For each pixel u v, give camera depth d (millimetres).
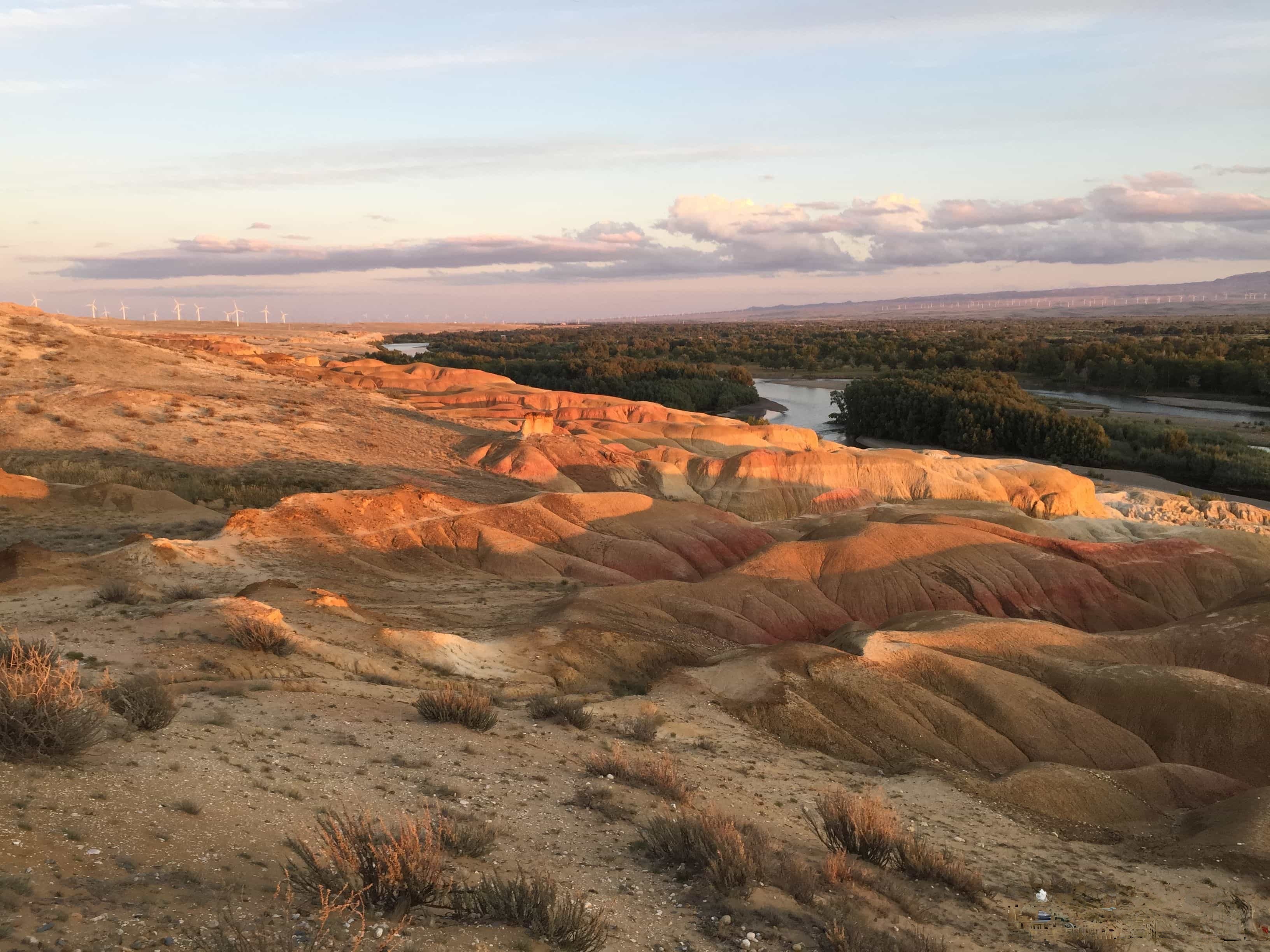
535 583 40969
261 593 26641
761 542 51344
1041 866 15469
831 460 70688
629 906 9422
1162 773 22250
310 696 16844
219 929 6758
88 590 25406
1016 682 26609
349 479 62938
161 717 11828
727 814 14156
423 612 32406
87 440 62188
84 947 6109
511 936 7664
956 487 69375
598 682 26344
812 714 24172
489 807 11883
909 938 9922
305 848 8203
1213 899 14961
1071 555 46438
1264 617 31781
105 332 138625
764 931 9336
